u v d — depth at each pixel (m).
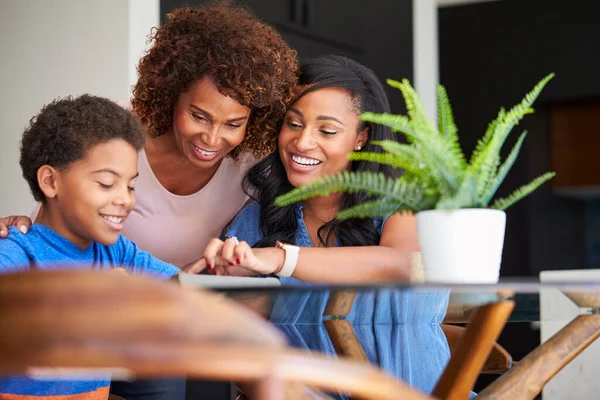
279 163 1.80
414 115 1.06
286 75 1.71
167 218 1.97
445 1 4.98
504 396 1.01
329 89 1.69
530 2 4.89
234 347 0.36
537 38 4.88
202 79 1.66
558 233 5.19
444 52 5.02
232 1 2.12
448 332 1.46
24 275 0.38
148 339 0.36
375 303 0.94
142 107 1.78
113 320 0.37
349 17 4.07
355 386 0.39
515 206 4.88
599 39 4.79
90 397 1.27
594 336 1.06
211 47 1.66
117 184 1.37
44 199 1.41
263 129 1.79
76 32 3.36
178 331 0.37
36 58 3.47
